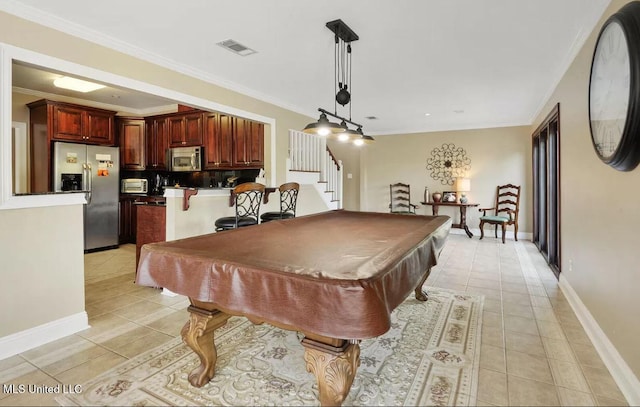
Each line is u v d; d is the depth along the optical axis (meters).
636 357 1.79
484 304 3.14
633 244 1.85
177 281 1.70
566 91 3.44
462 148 7.24
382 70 3.68
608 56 2.11
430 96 4.75
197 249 1.92
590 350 2.30
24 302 2.34
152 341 2.46
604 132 2.19
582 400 1.77
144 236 4.01
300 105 5.30
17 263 2.31
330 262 1.68
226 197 4.18
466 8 2.38
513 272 4.25
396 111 5.73
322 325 1.31
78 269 2.64
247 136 5.21
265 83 4.17
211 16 2.51
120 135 6.11
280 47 3.07
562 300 3.24
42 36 2.47
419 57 3.30
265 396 1.83
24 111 5.10
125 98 5.57
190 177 6.42
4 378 2.00
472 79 4.00
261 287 1.45
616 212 2.11
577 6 2.35
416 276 1.86
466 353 2.26
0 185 2.23
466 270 4.36
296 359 2.21
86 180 5.31
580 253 2.91
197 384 1.91
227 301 1.54
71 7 2.37
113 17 2.52
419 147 7.68
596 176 2.50
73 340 2.48
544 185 5.30
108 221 5.66
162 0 2.28
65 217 2.57
